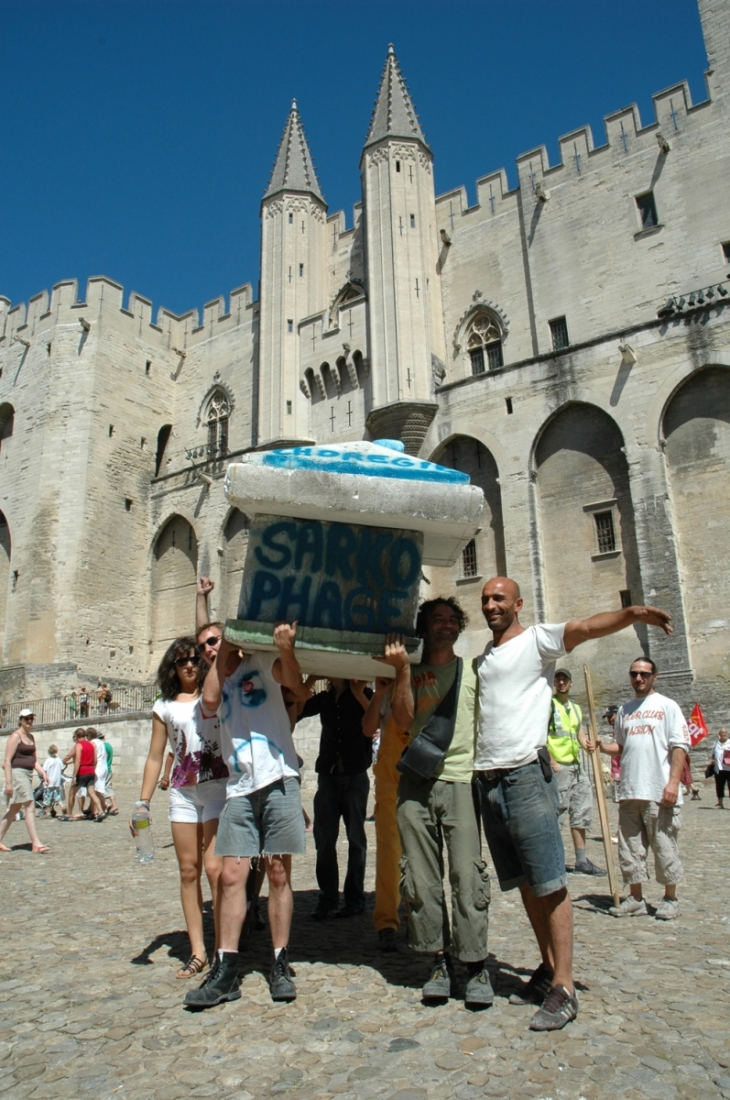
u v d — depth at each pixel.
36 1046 4.02
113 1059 3.85
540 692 4.71
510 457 28.02
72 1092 3.52
